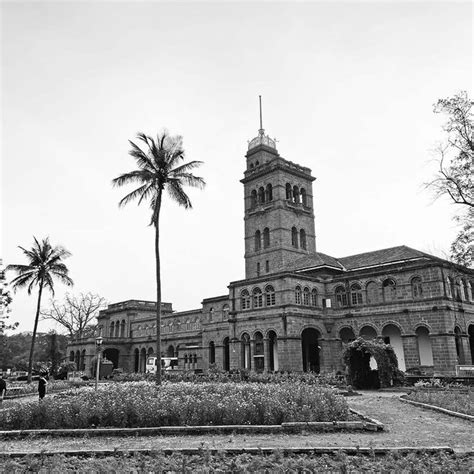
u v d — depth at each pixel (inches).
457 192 1325.0
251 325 2044.8
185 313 3014.3
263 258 2571.4
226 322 2394.2
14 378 2787.9
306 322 1955.0
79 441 560.4
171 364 2748.5
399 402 967.6
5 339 3191.4
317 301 2047.2
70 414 637.3
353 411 746.2
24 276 2054.6
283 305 1925.4
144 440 558.9
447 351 1657.2
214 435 588.1
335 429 611.8
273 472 337.4
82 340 3324.3
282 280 1959.9
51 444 543.2
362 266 2090.3
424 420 708.0
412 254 1964.8
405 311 1792.6
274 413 643.5
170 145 1457.9
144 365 3255.4
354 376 1368.1
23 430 599.5
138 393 781.9
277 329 1923.0
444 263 1749.5
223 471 342.0
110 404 662.5
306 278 2020.2
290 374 1588.3
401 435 581.3
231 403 655.8
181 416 637.9
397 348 1862.7
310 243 2645.2
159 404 658.2
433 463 381.1
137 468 374.3
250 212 2709.2
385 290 1905.8
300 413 642.8
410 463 367.6
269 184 2642.7
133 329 3484.3
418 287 1800.0
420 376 1414.9
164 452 459.8
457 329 1749.5
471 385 1261.1
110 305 3831.2
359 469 366.0
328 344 2005.4
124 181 1416.1
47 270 2097.7
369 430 612.4
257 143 2859.3
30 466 384.8
